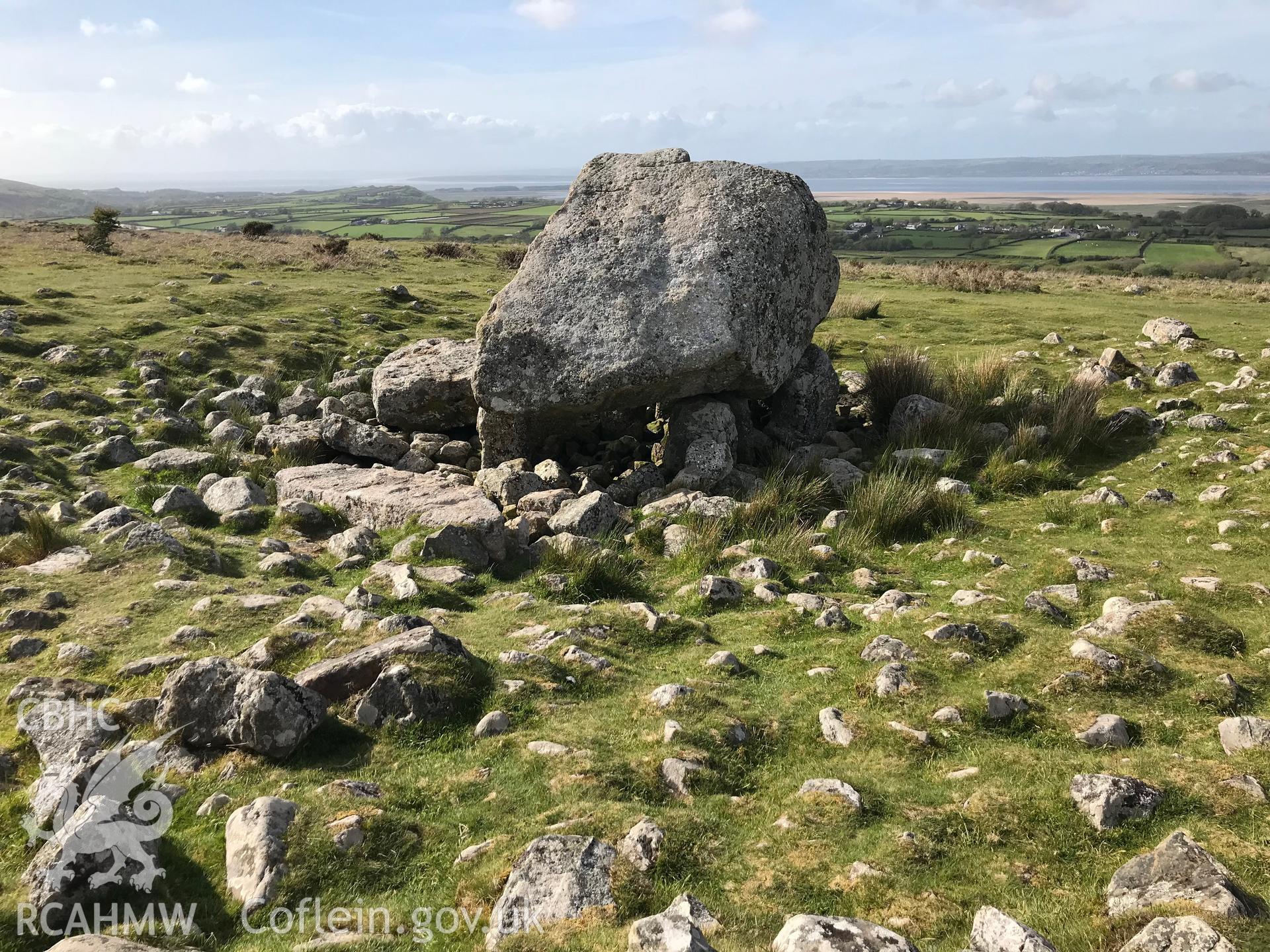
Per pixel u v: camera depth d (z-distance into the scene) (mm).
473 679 6574
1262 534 9484
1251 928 3803
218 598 8047
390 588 8781
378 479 12062
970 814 5051
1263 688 6344
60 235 43594
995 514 11547
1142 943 3729
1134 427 14227
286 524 10898
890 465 13242
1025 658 6875
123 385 16969
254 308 24719
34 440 13406
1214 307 29281
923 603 8422
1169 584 8367
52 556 9047
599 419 14812
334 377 18938
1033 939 3771
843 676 6906
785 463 13586
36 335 19172
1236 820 4824
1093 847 4730
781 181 13922
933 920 4211
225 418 15672
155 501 11156
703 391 13258
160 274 29938
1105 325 24641
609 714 6367
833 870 4637
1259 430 13758
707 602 8734
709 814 5180
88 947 3771
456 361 15977
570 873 4492
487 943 4148
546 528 10930
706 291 12625
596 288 13055
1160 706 6176
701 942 3783
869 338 23469
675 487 12398
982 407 15367
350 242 50500
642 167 14461
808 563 9867
